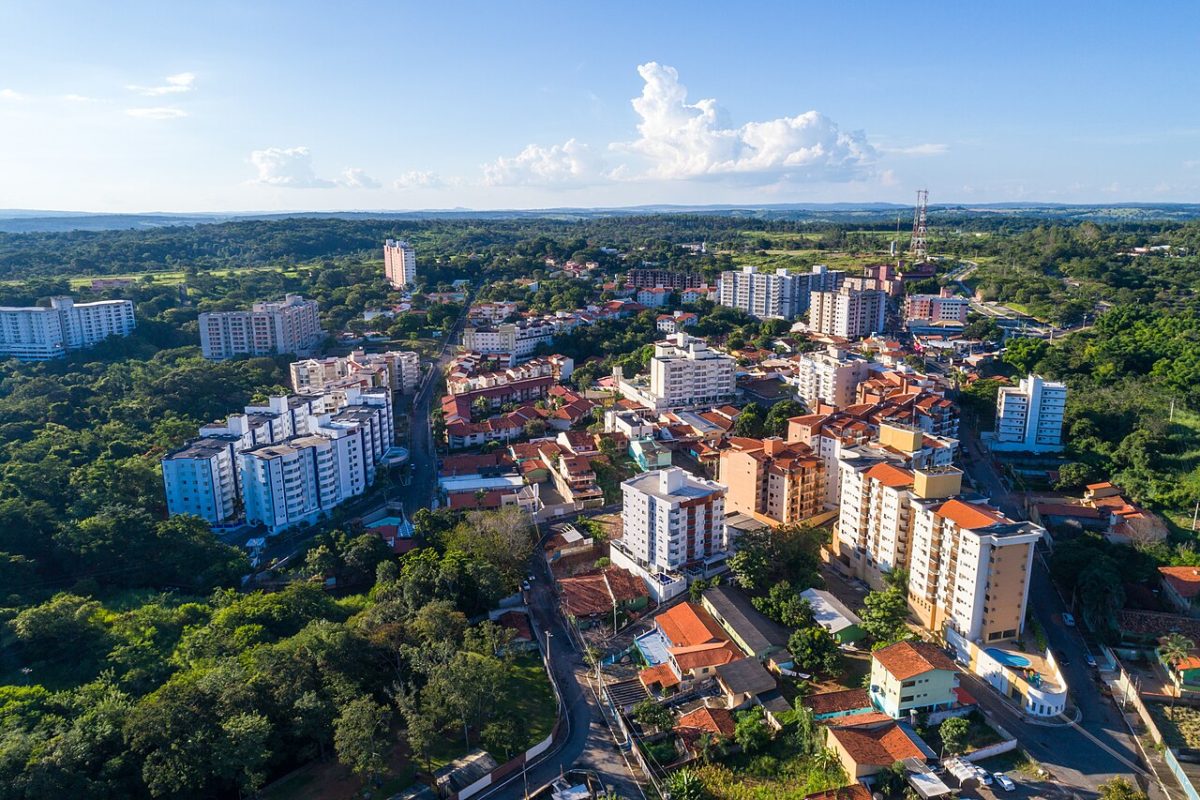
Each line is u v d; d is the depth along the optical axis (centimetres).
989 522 13738
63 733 10181
